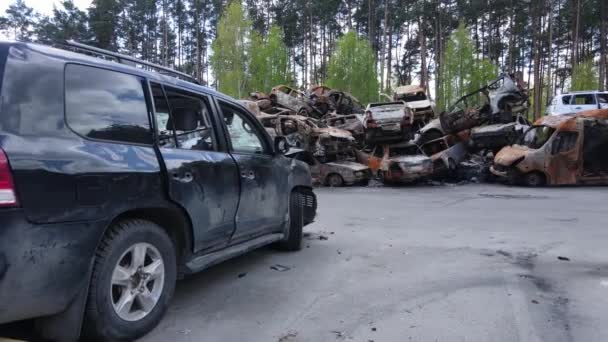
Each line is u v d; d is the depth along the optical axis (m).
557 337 3.34
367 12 52.41
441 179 17.98
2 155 2.34
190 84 4.07
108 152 2.95
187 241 3.65
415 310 3.86
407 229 7.77
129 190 3.01
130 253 3.13
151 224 3.28
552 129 15.64
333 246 6.36
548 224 8.16
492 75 38.53
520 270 5.07
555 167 15.25
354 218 9.12
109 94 3.15
